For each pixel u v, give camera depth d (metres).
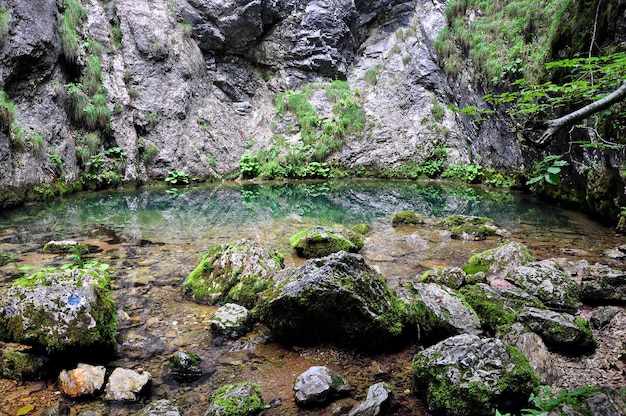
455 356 2.52
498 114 12.70
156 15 14.82
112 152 12.48
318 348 3.28
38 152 9.82
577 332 2.97
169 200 10.55
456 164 15.14
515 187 12.69
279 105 16.86
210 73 16.70
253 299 3.93
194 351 3.19
